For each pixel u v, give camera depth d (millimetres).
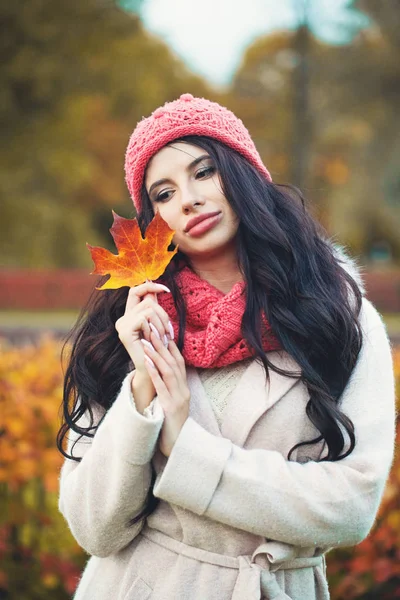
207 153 1881
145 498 1778
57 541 3643
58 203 22984
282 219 1960
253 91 25094
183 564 1785
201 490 1676
